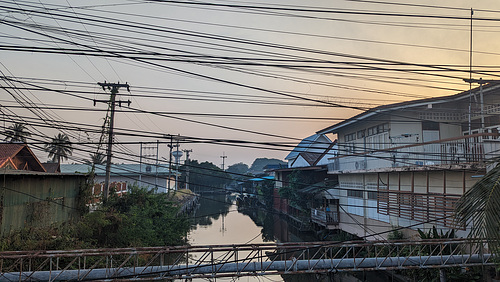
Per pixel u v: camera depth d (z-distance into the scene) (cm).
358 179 2275
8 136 972
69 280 1020
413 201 1672
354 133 2475
